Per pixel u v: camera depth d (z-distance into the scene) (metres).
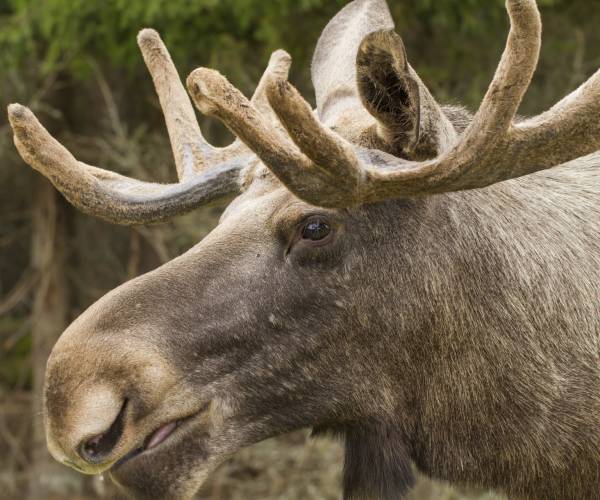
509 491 11.75
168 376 10.89
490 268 11.46
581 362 11.44
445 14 29.33
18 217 42.34
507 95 9.91
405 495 11.85
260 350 11.23
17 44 32.38
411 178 10.40
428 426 11.68
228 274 11.21
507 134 10.13
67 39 31.33
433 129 10.83
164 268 11.30
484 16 30.39
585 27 32.44
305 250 11.20
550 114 10.19
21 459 39.19
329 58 13.50
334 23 13.83
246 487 34.34
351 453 12.02
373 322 11.37
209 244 11.39
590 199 12.02
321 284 11.26
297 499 33.16
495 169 10.27
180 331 11.01
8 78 35.97
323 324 11.30
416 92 10.48
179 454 11.12
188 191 11.84
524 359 11.41
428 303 11.37
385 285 11.32
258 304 11.17
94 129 38.81
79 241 41.47
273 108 9.64
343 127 11.71
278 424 11.49
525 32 9.61
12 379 43.78
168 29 30.17
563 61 32.25
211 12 30.11
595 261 11.66
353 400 11.54
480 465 11.68
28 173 39.78
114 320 10.89
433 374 11.53
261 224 11.34
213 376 11.12
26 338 45.72
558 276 11.51
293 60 30.84
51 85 36.72
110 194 11.67
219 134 34.97
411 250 11.34
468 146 10.24
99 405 10.56
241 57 31.41
